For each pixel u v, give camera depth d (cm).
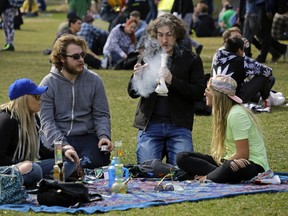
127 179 980
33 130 994
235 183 1005
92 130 1113
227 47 1534
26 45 3159
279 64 2298
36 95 984
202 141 1334
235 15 3409
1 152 969
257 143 1012
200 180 1014
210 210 877
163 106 1117
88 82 1110
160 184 988
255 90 1552
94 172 1062
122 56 2281
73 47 1086
